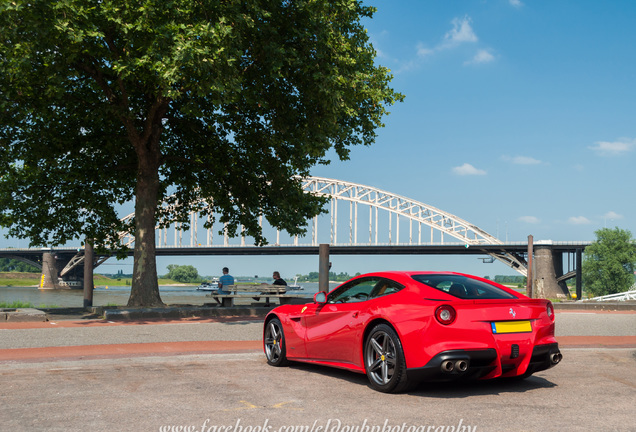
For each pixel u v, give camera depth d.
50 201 18.42
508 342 5.45
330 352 6.47
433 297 5.48
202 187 19.78
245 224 19.20
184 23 12.67
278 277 17.23
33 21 11.55
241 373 6.70
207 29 11.88
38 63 13.94
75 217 19.33
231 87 12.74
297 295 16.78
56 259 143.38
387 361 5.59
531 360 5.62
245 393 5.49
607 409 4.85
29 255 145.62
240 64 15.17
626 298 33.00
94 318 13.86
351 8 15.73
